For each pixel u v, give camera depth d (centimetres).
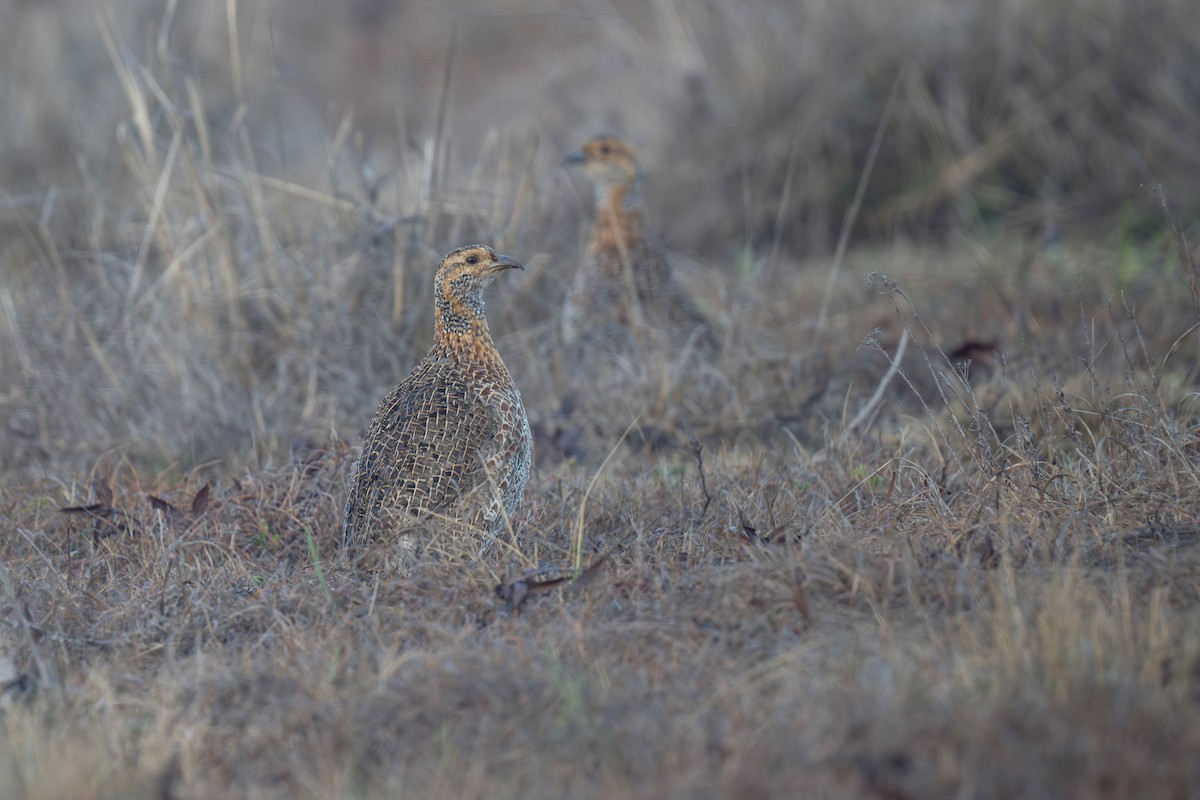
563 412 2033
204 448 1980
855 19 3306
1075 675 1004
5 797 989
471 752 1014
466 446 1485
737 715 1025
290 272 2158
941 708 980
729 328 2227
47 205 2317
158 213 2198
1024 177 3094
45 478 1794
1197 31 3111
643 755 980
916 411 1952
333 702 1088
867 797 911
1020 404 1770
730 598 1213
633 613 1238
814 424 1950
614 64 3738
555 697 1065
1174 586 1173
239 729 1088
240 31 4097
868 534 1344
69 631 1307
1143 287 2372
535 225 2400
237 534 1554
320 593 1336
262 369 2130
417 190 2389
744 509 1503
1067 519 1323
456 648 1160
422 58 4428
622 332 2252
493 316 2244
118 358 2080
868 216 3158
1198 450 1452
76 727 1106
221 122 3316
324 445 1800
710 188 3259
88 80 3316
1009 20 3181
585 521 1519
